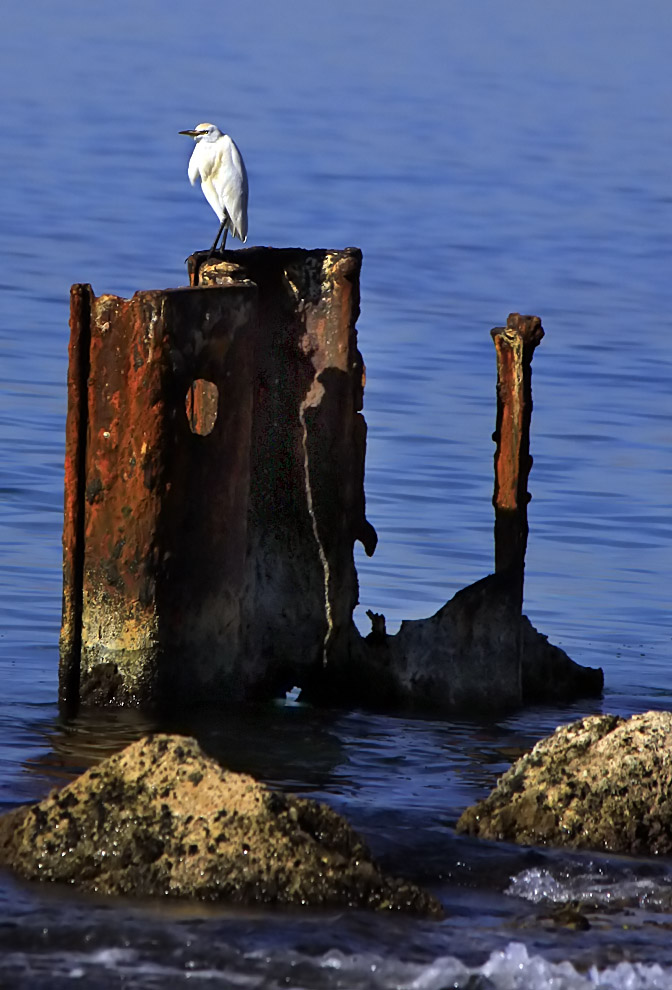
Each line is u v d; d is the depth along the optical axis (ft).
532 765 36.45
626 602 59.11
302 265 46.85
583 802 35.53
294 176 184.44
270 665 46.78
